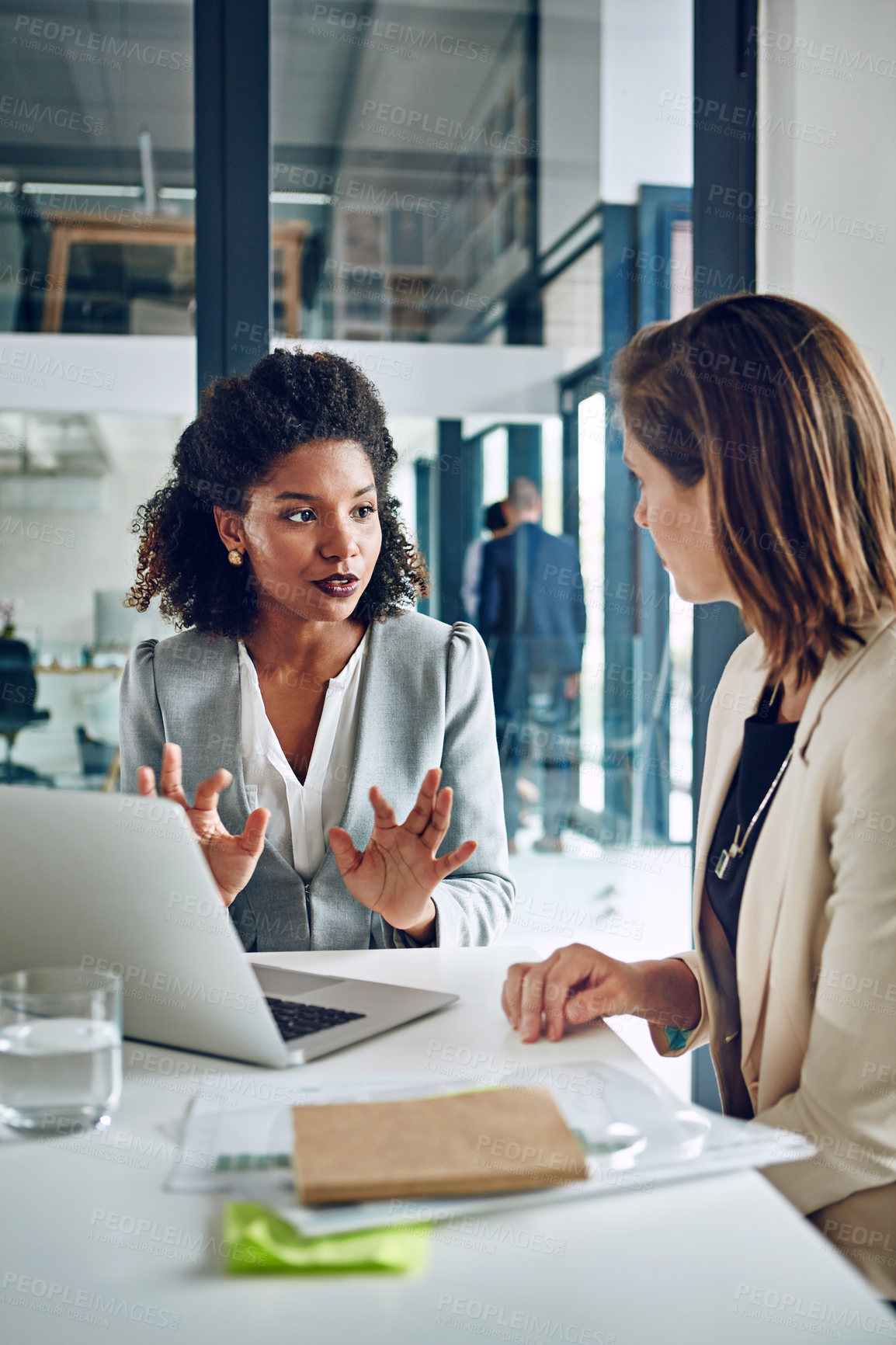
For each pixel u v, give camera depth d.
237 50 1.73
